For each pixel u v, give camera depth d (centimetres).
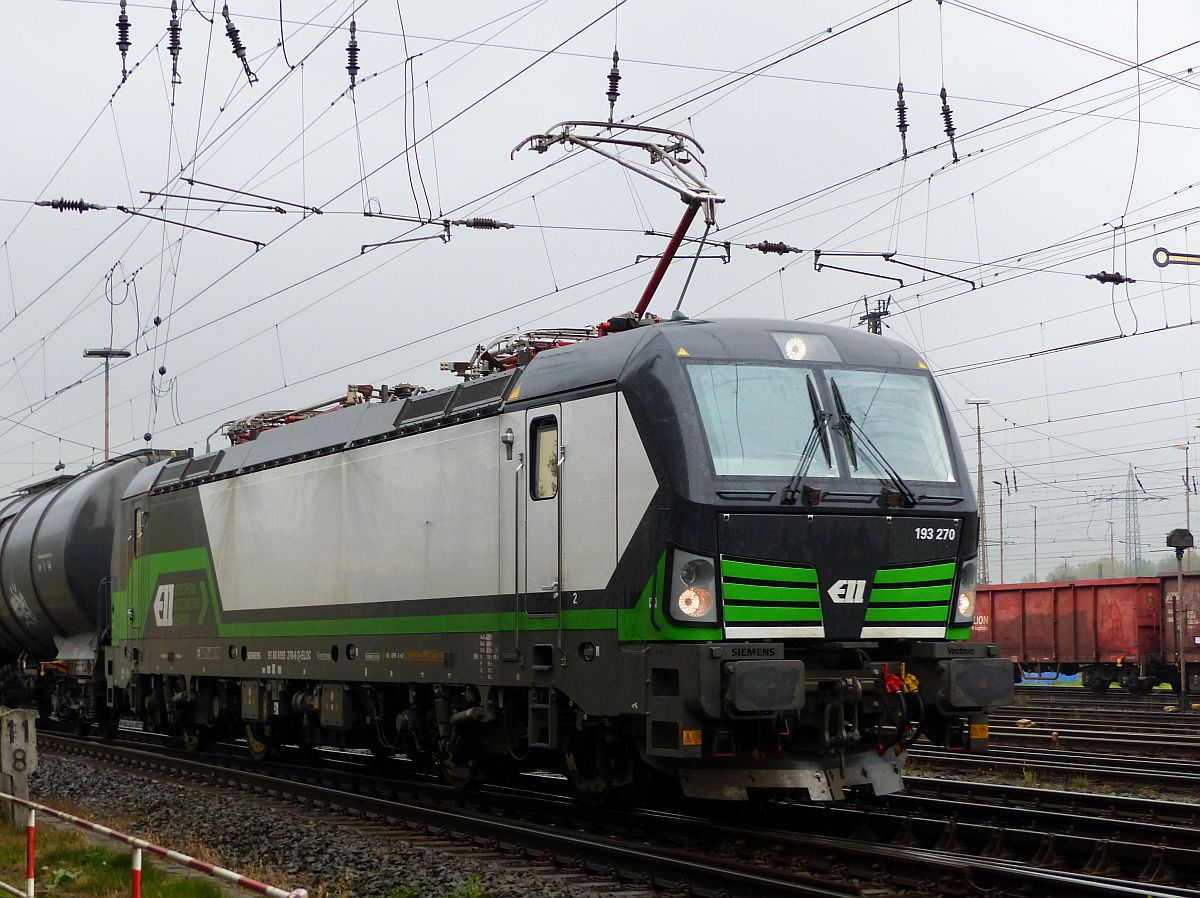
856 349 1267
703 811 1381
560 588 1254
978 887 992
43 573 2645
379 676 1557
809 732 1191
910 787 1540
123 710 2419
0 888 1021
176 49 1712
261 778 1734
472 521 1394
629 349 1216
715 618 1131
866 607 1191
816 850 1112
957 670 1198
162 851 770
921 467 1234
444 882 1088
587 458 1229
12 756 1386
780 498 1153
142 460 2672
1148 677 3731
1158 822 1252
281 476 1812
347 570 1633
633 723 1205
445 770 1567
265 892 670
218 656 1964
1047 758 1853
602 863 1145
